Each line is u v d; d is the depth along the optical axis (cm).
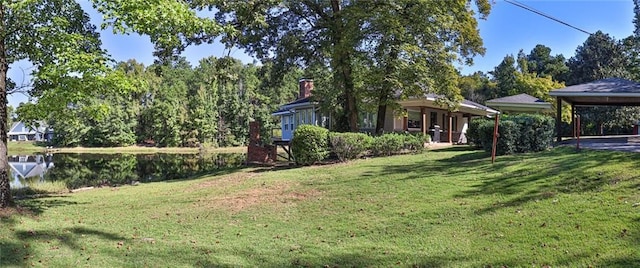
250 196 1090
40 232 716
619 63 4991
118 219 871
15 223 755
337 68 1889
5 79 857
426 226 701
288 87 5775
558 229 598
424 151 1805
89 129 5372
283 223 801
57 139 5653
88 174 2273
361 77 1886
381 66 1802
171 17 812
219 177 1611
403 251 595
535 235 591
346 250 619
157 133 5334
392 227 716
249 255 614
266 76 2370
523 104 2814
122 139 5397
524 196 787
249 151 2133
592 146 1353
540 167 997
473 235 631
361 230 717
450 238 631
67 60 822
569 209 670
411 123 2802
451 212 757
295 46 2038
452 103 2012
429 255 571
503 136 1323
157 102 5328
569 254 516
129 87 877
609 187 748
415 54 1786
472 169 1114
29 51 898
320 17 2102
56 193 1400
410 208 817
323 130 1697
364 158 1700
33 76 839
